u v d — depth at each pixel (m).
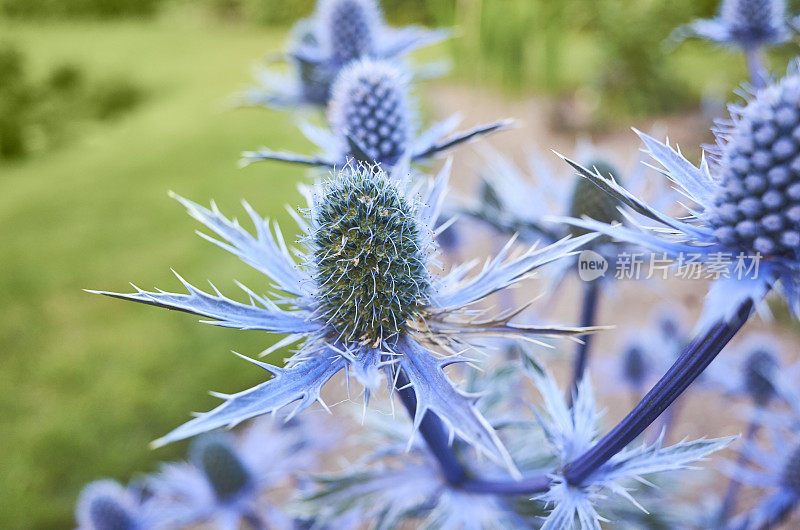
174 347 0.65
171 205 0.95
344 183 0.21
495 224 0.26
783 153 0.18
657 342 0.38
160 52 1.93
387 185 0.21
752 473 0.27
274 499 0.44
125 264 0.81
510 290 0.32
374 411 0.27
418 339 0.20
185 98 1.47
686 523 0.30
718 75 0.98
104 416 0.57
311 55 0.34
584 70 1.19
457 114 0.27
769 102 0.19
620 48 0.98
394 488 0.25
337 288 0.21
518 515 0.24
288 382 0.19
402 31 0.35
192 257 0.80
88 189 1.06
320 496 0.25
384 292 0.20
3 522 0.48
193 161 1.09
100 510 0.33
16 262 0.85
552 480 0.22
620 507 0.26
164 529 0.41
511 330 0.20
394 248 0.20
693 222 0.19
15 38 2.35
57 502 0.50
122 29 2.45
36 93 1.58
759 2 0.29
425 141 0.26
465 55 1.27
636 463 0.20
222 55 1.79
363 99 0.25
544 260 0.20
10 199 1.09
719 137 0.19
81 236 0.91
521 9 1.17
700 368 0.19
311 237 0.21
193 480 0.35
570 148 0.91
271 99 0.37
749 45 0.29
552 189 0.28
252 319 0.20
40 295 0.78
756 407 0.31
